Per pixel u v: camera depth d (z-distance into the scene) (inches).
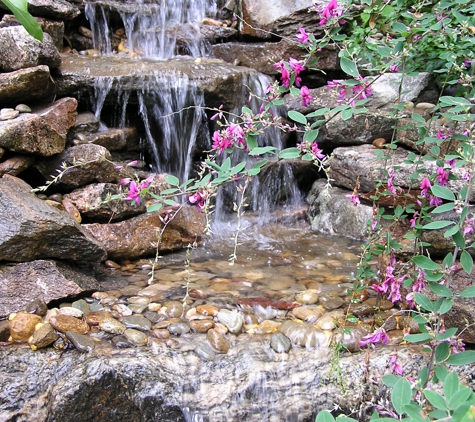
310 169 172.1
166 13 203.8
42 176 128.3
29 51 134.2
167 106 158.2
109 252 122.0
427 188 90.0
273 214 163.9
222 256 133.9
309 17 181.5
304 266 127.7
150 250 128.5
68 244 107.5
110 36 196.4
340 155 154.6
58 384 82.5
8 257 100.0
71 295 101.2
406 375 85.0
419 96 163.2
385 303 104.7
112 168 133.3
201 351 89.1
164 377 84.6
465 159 68.1
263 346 91.5
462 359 58.7
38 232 101.8
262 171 166.2
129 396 83.7
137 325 94.8
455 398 41.2
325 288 113.6
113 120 158.1
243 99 169.9
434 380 63.1
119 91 152.3
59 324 90.7
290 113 79.9
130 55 191.2
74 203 126.0
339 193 155.8
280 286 114.9
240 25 194.5
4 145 119.6
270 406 85.4
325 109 79.4
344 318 95.3
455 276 97.6
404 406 43.5
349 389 85.3
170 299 106.2
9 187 110.7
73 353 87.4
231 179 81.8
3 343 89.0
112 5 191.6
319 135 163.8
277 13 185.5
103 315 96.5
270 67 183.8
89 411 82.8
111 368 83.6
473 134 81.8
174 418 83.7
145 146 161.8
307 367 87.9
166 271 122.0
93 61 165.8
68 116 134.5
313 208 162.1
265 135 170.9
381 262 97.9
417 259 65.8
